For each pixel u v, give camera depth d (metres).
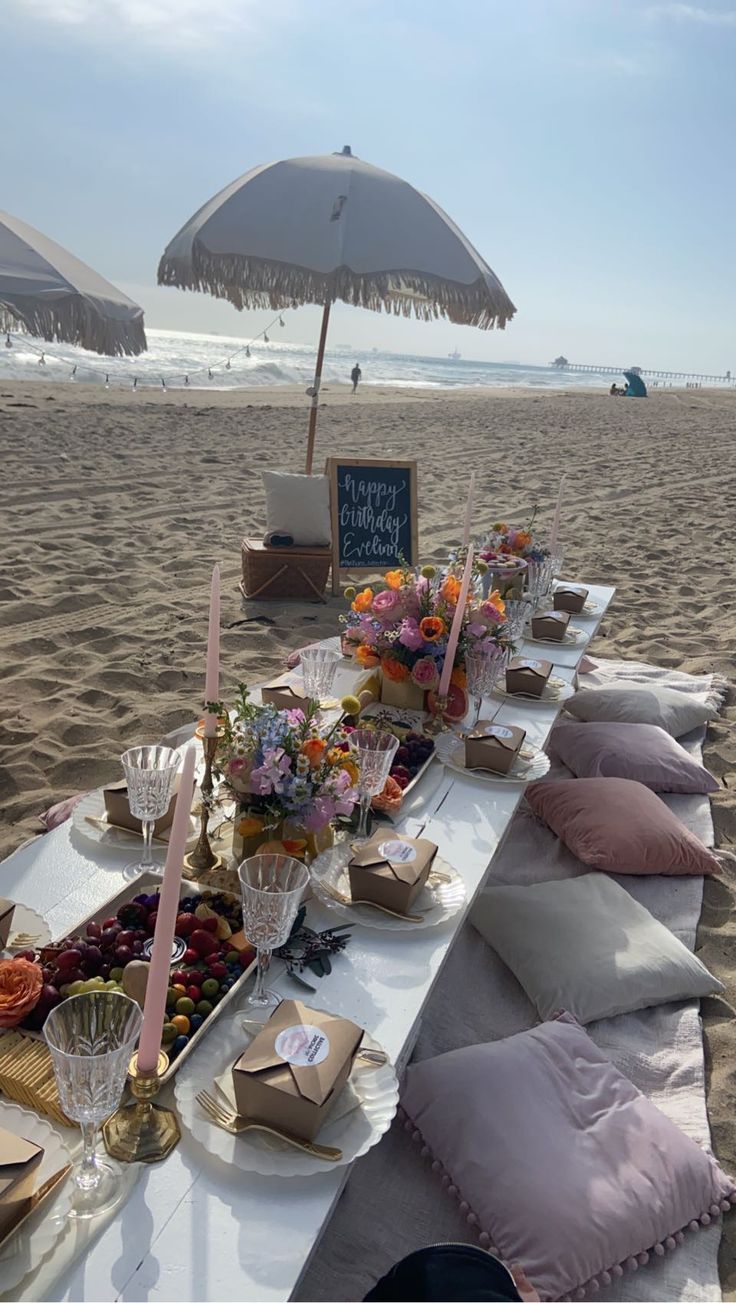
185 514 7.96
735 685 5.15
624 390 38.91
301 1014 1.42
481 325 4.13
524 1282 1.60
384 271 3.62
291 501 5.75
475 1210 1.80
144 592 5.84
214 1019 1.49
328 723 2.15
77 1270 1.12
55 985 1.51
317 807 1.89
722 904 3.05
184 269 3.75
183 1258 1.14
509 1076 1.99
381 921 1.82
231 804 2.15
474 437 15.78
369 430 15.52
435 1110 1.93
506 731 2.59
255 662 4.82
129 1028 1.17
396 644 2.82
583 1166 1.84
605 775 3.67
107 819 2.04
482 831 2.24
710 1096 2.28
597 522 9.36
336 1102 1.35
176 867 1.19
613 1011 2.42
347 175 3.75
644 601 6.66
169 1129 1.32
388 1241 1.81
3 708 4.03
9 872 1.88
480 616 2.77
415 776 2.45
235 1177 1.27
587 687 4.71
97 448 10.65
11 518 7.23
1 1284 1.07
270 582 5.75
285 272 3.70
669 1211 1.82
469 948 2.65
